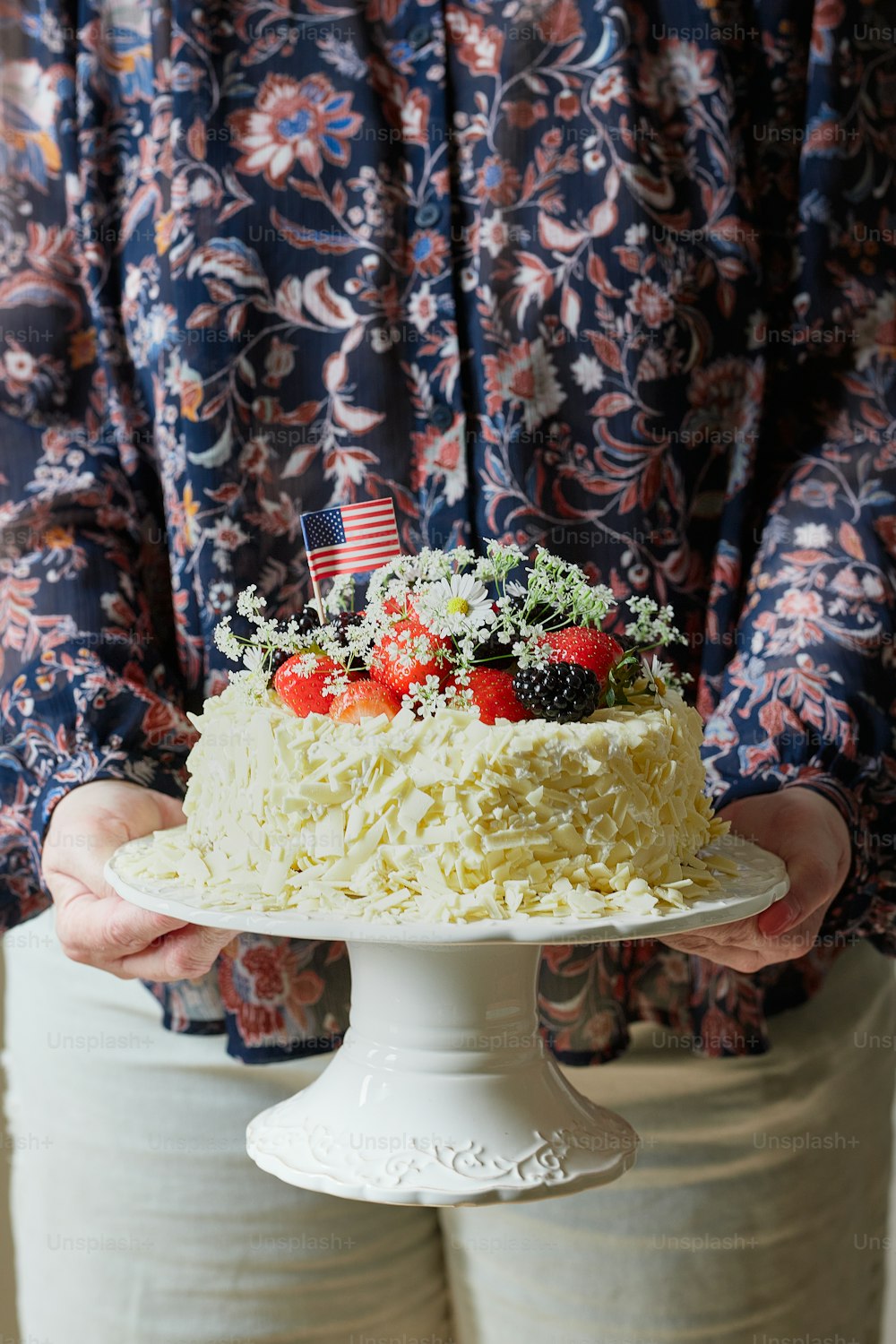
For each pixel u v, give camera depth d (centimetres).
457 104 131
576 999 127
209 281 128
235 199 129
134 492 141
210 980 129
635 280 130
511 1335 133
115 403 140
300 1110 98
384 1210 131
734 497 137
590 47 129
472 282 131
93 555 134
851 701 122
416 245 131
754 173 137
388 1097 93
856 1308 140
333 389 130
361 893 89
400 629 99
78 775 119
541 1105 95
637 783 92
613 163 129
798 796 114
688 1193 128
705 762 122
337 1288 132
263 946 126
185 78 128
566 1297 130
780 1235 130
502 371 129
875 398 138
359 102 129
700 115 133
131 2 136
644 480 132
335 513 111
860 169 138
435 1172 87
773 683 124
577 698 93
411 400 131
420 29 131
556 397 131
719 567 137
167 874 96
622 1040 129
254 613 117
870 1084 140
